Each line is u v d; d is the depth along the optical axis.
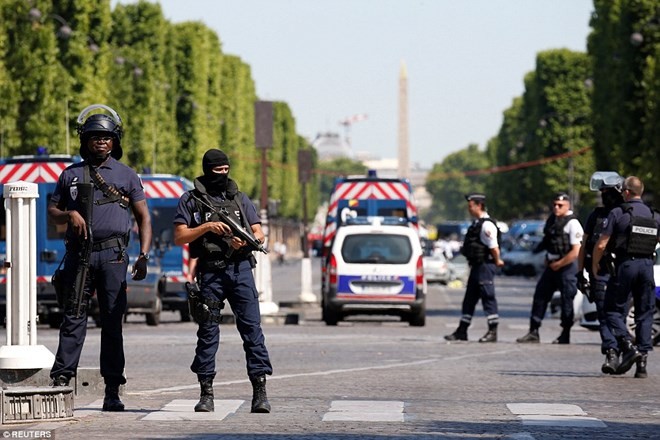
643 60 133.25
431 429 24.17
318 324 66.69
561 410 27.61
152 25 143.38
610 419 26.34
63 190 26.34
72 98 108.38
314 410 27.30
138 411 26.69
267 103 76.06
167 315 84.56
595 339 55.44
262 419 25.52
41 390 24.48
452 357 43.38
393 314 63.75
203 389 26.52
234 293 26.52
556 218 50.34
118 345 26.55
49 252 64.56
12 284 29.38
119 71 130.88
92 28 113.31
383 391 31.77
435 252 149.12
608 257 36.84
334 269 63.53
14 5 105.12
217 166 26.53
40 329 65.50
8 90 104.56
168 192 70.12
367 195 73.94
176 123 162.25
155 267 69.38
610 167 141.88
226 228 26.22
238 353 44.59
